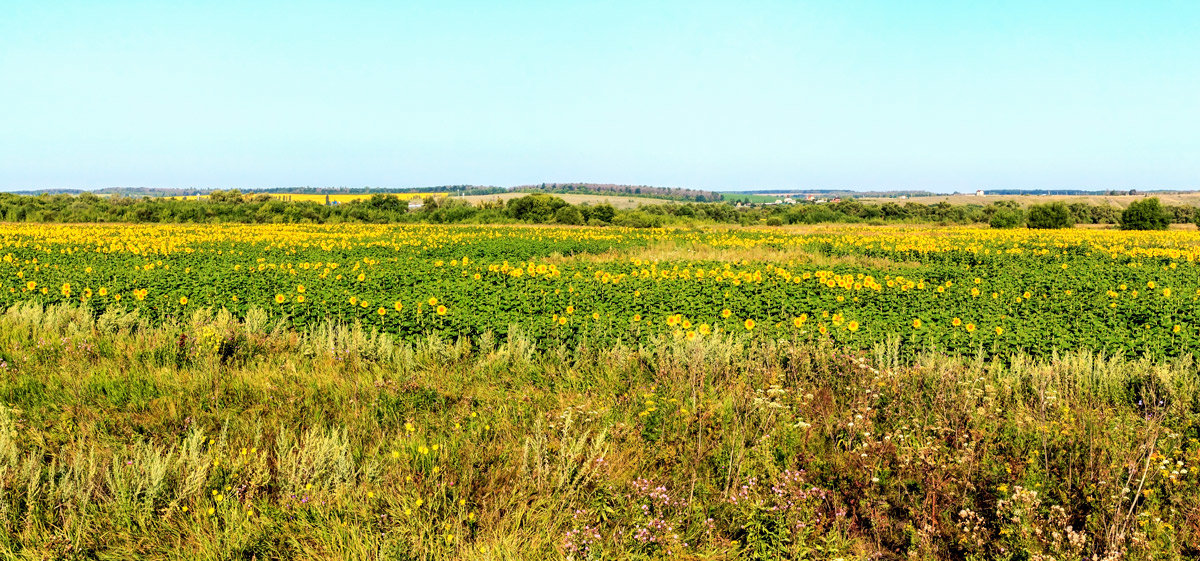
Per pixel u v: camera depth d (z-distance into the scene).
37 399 5.92
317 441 4.77
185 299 10.00
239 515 4.06
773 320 10.04
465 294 11.84
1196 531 3.91
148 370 6.75
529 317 9.34
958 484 4.48
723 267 17.38
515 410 5.84
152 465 4.41
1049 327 8.70
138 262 18.72
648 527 4.04
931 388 6.14
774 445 5.08
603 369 7.08
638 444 5.22
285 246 25.98
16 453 4.61
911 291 12.60
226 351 7.68
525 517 4.18
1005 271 17.72
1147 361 6.84
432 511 4.20
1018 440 4.98
